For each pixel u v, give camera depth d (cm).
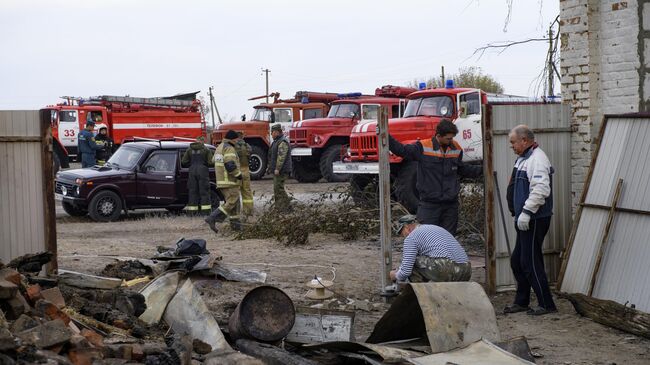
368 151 1655
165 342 593
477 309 615
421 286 607
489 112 879
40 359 447
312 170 2600
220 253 1162
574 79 923
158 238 1359
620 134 837
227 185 1382
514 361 559
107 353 513
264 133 2745
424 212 901
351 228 1327
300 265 1050
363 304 825
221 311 764
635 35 865
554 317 787
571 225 934
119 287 741
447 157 901
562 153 927
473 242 1269
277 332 603
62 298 611
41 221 792
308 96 2805
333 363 590
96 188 1625
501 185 895
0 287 525
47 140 789
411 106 1797
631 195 802
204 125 3209
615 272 801
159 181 1689
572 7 921
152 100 3084
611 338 711
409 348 609
